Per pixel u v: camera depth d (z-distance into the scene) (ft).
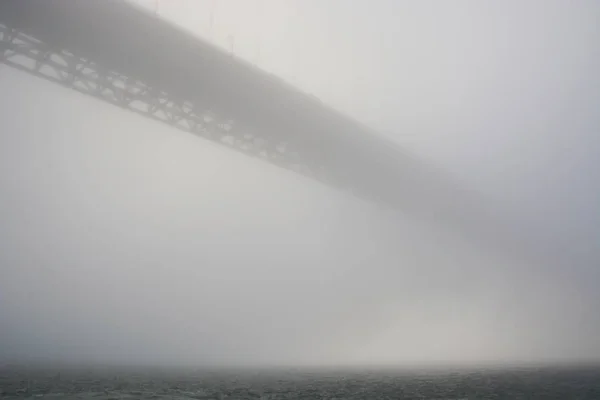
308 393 65.26
